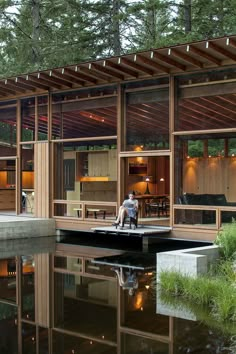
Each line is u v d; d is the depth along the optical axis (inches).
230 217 463.5
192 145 895.7
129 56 476.1
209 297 293.4
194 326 253.1
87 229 568.4
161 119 530.9
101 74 542.6
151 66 484.4
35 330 251.9
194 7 856.3
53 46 928.3
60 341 236.2
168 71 501.7
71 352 222.1
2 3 901.2
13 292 332.2
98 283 354.3
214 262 350.6
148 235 483.2
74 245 536.4
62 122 607.5
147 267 409.1
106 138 554.6
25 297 319.3
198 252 348.8
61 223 597.9
